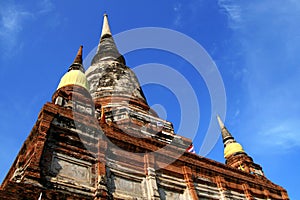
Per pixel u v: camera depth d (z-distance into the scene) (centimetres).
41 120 1755
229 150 4231
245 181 2680
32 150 1725
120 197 1783
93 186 1716
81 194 1625
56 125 1809
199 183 2323
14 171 1969
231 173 2623
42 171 1565
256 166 3800
